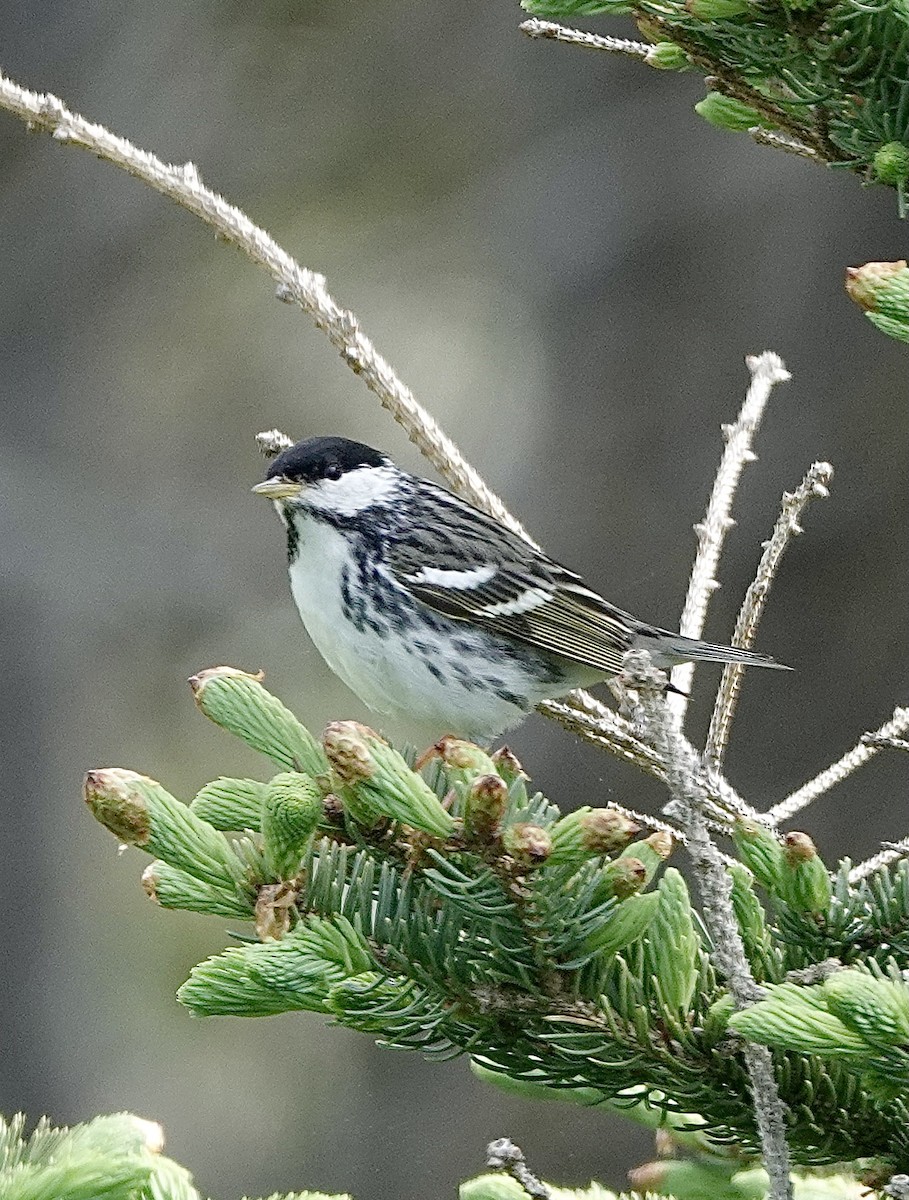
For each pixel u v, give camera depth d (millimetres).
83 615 16719
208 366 17938
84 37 17516
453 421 16750
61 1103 15805
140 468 17562
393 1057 14992
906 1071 3383
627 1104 4145
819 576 13602
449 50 17375
